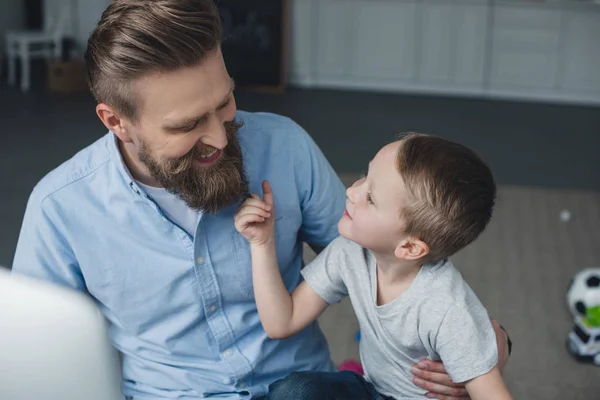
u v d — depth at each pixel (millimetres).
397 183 1276
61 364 863
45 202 1336
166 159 1191
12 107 5359
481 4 5762
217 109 1174
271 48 5922
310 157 1436
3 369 858
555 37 5727
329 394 1306
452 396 1359
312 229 1496
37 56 6492
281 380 1332
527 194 3986
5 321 855
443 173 1260
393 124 5203
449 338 1277
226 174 1231
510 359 2594
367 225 1311
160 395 1417
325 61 6121
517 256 3295
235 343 1425
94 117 5176
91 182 1330
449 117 5395
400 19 5922
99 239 1340
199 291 1367
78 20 6242
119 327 1421
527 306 2908
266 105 5594
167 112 1140
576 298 2656
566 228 3582
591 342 2561
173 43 1101
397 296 1351
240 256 1374
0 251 3211
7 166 4195
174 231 1332
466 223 1275
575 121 5371
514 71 5875
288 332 1397
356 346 2625
